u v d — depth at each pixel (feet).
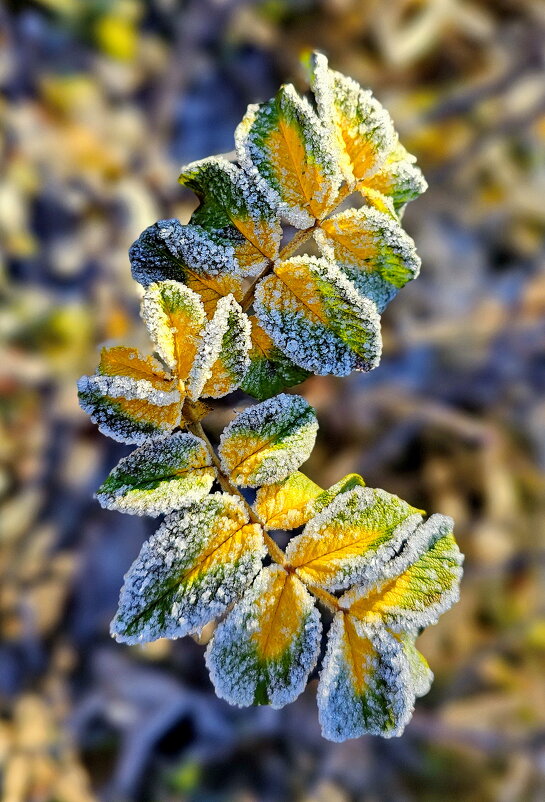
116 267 2.19
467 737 2.16
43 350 2.17
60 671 2.14
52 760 2.06
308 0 2.48
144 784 2.10
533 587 2.33
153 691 2.13
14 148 2.27
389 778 2.20
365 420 2.28
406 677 0.92
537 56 2.45
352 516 0.93
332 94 0.93
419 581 0.93
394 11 2.51
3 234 2.21
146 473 0.92
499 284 2.53
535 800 2.17
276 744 2.18
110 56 2.43
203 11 2.40
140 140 2.39
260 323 0.94
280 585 0.93
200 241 0.93
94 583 2.18
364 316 0.92
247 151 0.93
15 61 2.32
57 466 2.17
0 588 2.14
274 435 0.95
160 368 0.93
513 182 2.55
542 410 2.44
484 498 2.37
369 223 0.93
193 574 0.91
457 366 2.43
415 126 2.46
